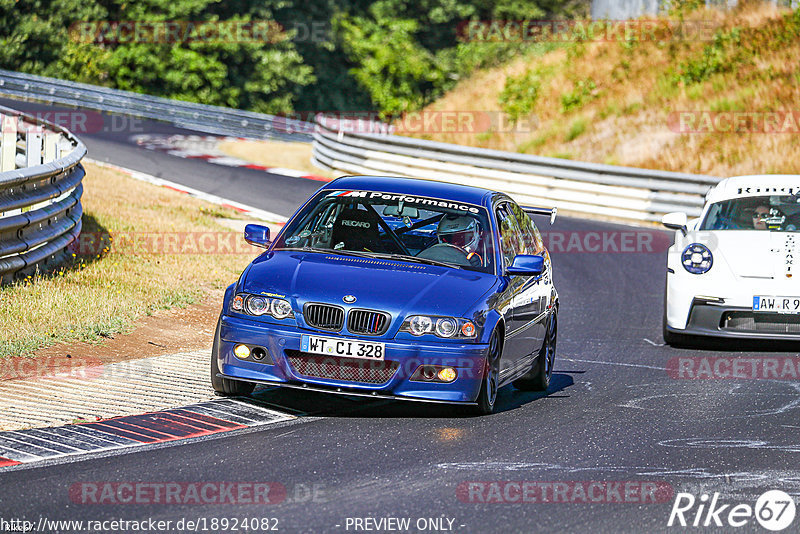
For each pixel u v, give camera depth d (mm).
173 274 40938
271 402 25172
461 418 24719
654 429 24391
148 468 19281
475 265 26375
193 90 172375
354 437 22297
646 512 18125
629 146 87500
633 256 58125
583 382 30516
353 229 27094
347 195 28141
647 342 37344
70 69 165750
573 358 34312
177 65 171375
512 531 16844
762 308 34156
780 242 35031
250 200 67938
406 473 19750
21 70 163750
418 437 22562
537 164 75062
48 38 165625
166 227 51344
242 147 103500
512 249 28047
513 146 93188
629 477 20234
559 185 74250
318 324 23781
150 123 121625
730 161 82875
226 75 177750
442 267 26031
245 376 24141
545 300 29562
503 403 27109
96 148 90312
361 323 23641
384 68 196875
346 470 19750
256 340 23953
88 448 20422
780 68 91625
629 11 110125
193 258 44812
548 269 30938
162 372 27562
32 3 168000
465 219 27406
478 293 24844
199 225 54094
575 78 99750
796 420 25703
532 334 28109
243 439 21672
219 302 38469
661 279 52094
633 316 42844
